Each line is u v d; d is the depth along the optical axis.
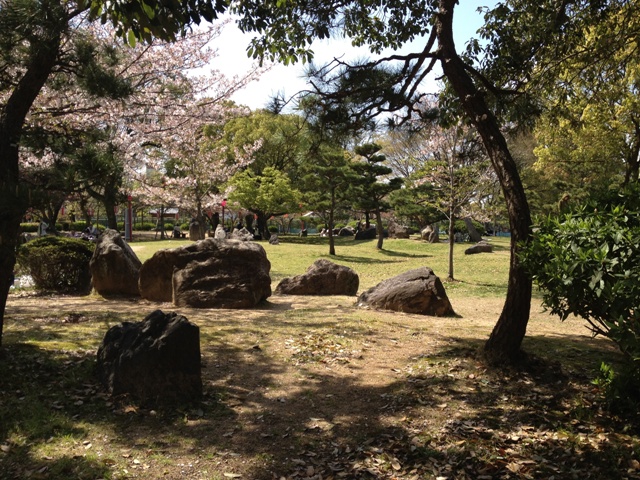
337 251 29.52
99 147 6.51
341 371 6.28
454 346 7.22
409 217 41.12
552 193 33.47
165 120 13.55
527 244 5.89
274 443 4.49
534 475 4.04
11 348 6.17
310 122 7.79
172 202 23.34
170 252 10.55
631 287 4.14
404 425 4.87
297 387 5.75
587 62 11.44
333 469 4.10
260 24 8.26
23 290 13.11
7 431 4.29
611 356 6.83
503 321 6.35
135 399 5.00
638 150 19.95
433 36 7.20
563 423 4.87
